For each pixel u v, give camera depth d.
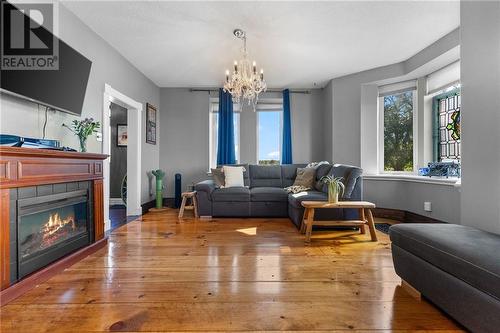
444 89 3.59
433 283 1.44
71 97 2.45
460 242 1.37
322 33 3.06
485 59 1.78
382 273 1.99
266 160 5.52
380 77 4.18
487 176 1.77
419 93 3.97
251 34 3.07
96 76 3.05
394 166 4.38
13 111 1.94
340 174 3.54
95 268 2.07
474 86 1.87
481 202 1.81
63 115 2.48
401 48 3.49
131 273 1.98
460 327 1.31
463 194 1.97
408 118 4.22
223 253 2.43
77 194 2.27
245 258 2.30
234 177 4.51
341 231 3.29
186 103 5.29
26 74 1.95
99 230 2.58
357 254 2.41
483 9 1.80
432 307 1.50
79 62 2.56
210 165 5.38
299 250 2.52
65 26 2.52
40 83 2.08
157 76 4.59
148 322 1.35
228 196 4.12
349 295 1.64
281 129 5.49
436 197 3.38
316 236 3.05
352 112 4.53
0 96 1.84
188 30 2.98
